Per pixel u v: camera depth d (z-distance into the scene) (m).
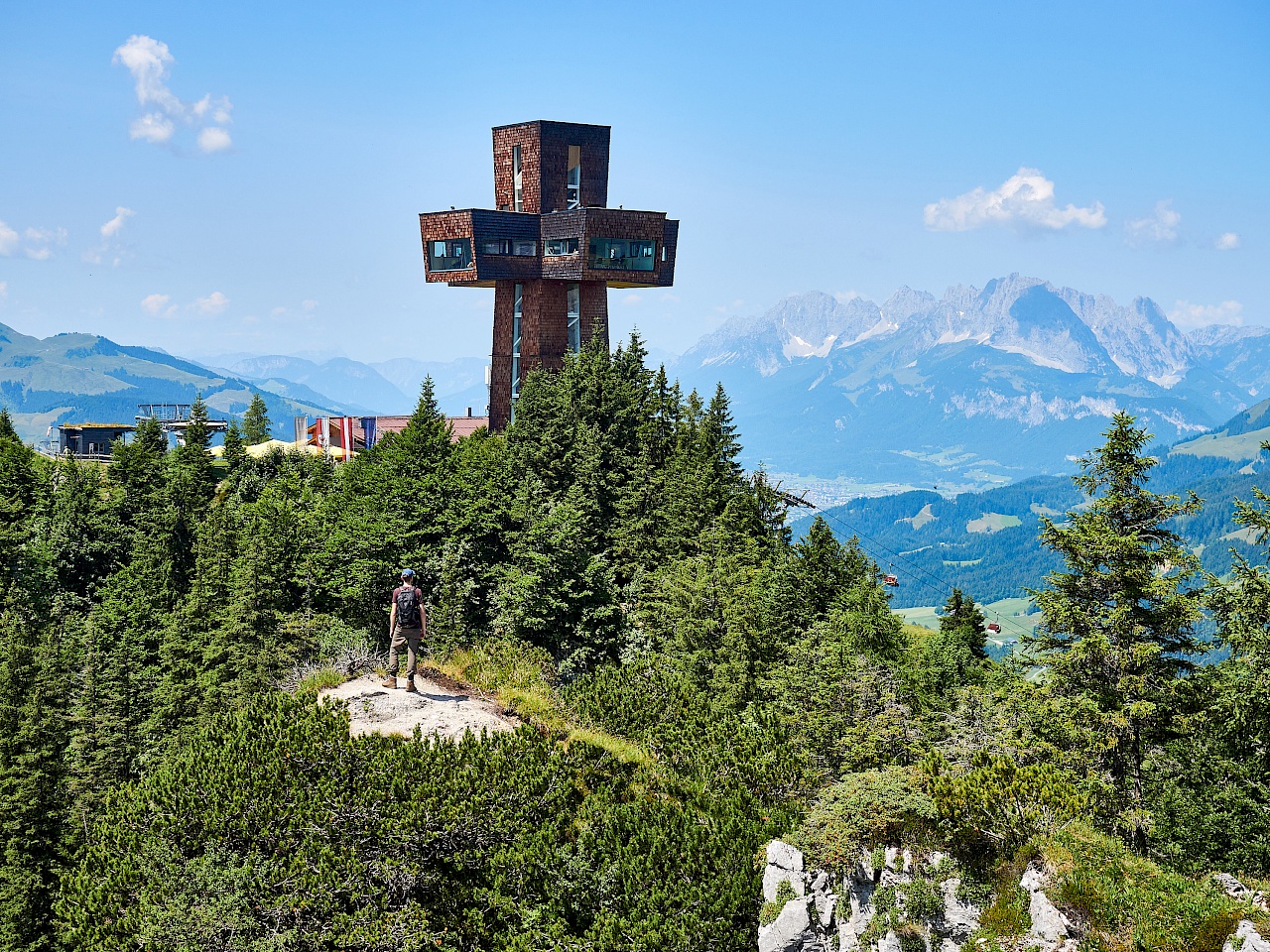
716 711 49.50
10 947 60.06
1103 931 29.00
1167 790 38.69
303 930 30.73
